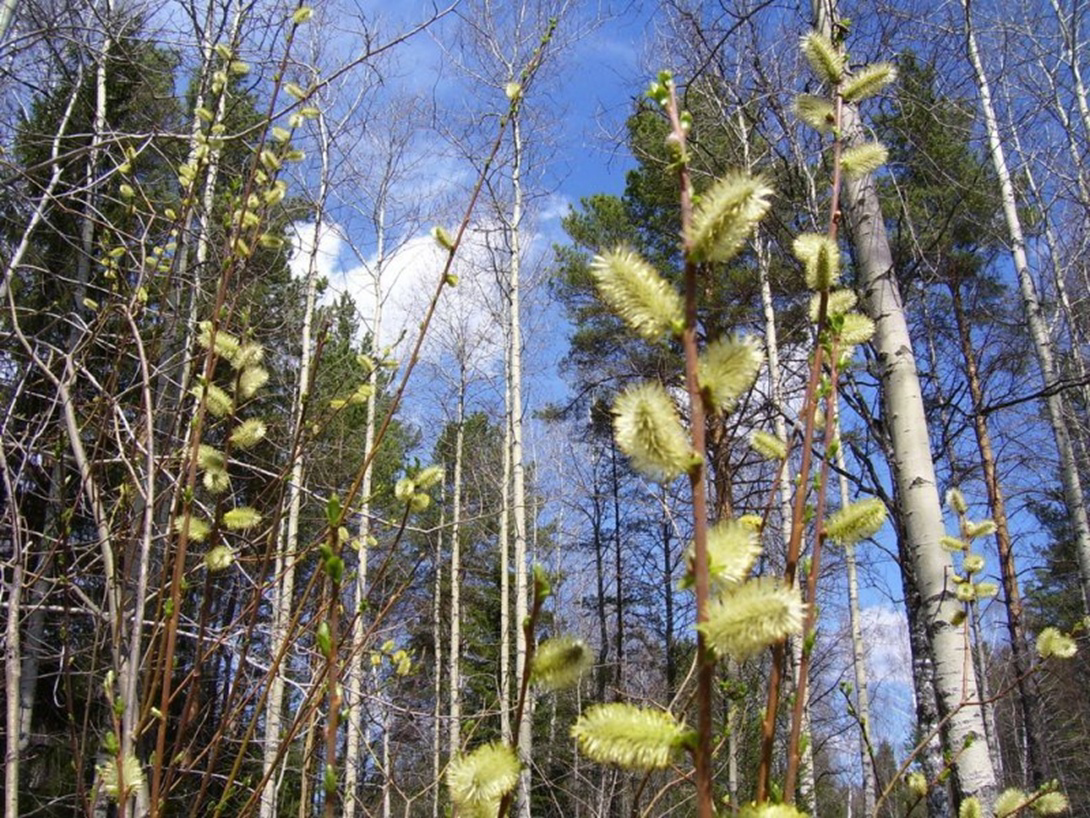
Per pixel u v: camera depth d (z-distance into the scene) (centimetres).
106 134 426
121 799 173
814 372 147
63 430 296
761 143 826
